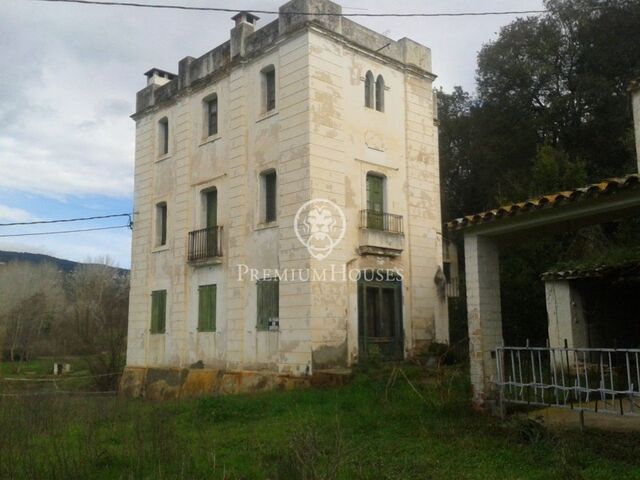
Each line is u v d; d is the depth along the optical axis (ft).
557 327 50.70
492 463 24.13
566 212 29.07
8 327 150.92
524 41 98.17
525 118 99.25
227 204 60.80
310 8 53.83
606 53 92.17
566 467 21.76
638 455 23.79
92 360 89.81
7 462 24.80
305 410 37.60
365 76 58.80
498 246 35.53
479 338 33.30
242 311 57.16
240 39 60.80
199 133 66.08
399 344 56.95
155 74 74.54
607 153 90.33
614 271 46.65
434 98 67.87
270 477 23.22
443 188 107.65
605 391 25.27
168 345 66.13
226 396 45.21
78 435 32.27
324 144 53.42
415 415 33.24
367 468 23.90
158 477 23.25
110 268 208.95
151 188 72.59
